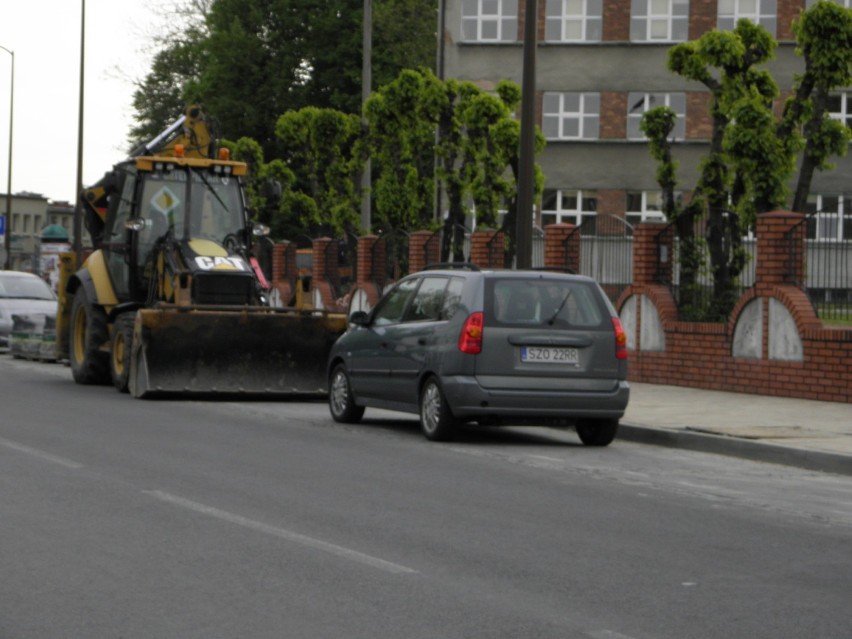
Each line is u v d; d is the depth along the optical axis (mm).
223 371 27906
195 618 9375
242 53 87062
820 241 28047
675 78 70688
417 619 9453
